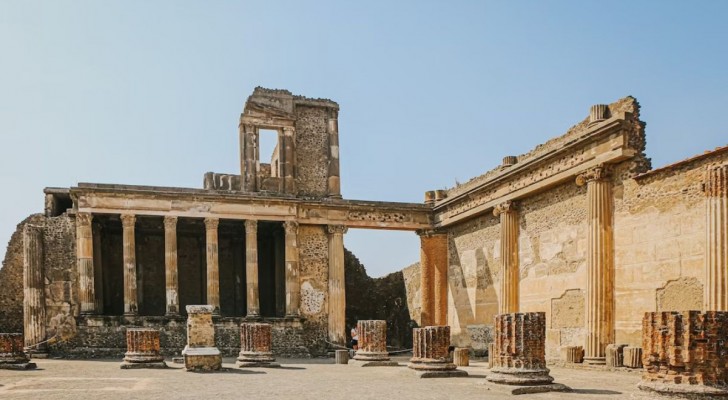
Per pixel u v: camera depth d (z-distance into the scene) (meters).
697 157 20.16
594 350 23.44
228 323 33.62
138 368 22.62
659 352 11.96
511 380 15.03
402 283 46.38
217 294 34.09
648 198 22.30
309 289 36.78
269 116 38.47
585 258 25.27
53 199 35.25
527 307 29.23
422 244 38.69
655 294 21.72
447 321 37.50
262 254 41.53
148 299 38.59
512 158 31.38
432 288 38.03
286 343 34.41
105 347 31.19
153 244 39.31
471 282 34.97
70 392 14.88
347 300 44.53
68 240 32.66
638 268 22.56
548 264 27.81
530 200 29.53
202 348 21.95
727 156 19.25
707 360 11.55
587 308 24.09
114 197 32.84
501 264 30.62
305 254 37.03
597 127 24.00
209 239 34.22
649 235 22.16
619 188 23.78
